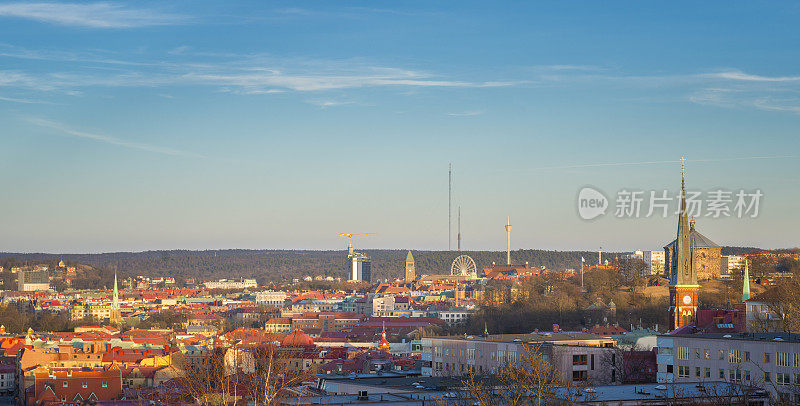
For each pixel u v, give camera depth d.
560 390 171.00
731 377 199.50
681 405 158.62
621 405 157.25
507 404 157.62
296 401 171.12
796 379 187.75
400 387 197.12
